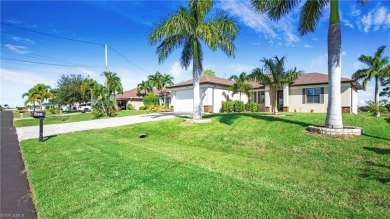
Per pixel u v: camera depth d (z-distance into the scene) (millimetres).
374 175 5418
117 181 4934
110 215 3566
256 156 7559
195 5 13000
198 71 14289
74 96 46219
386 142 7621
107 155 7309
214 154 7680
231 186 4645
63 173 5570
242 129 10922
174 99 28547
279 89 23812
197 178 5094
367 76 23844
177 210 3672
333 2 9070
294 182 5000
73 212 3684
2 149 8977
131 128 13930
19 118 31000
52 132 13766
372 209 3766
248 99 27406
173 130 12586
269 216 3488
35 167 6152
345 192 4465
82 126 16344
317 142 8070
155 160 6660
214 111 25703
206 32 12406
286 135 9211
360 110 29234
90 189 4551
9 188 4879
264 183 4891
